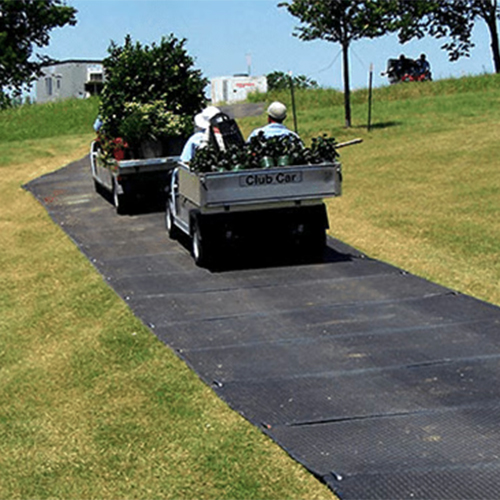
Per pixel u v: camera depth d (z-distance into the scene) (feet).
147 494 18.28
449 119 79.87
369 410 20.98
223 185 35.65
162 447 20.36
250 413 21.34
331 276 35.01
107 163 52.90
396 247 39.52
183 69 55.77
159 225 47.85
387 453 18.58
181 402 22.80
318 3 78.07
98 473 19.52
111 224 49.11
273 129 39.06
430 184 53.16
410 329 27.48
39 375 26.58
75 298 34.32
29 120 121.39
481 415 20.30
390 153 64.90
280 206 36.52
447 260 36.88
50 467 20.11
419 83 115.96
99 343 28.40
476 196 48.70
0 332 31.55
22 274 39.58
